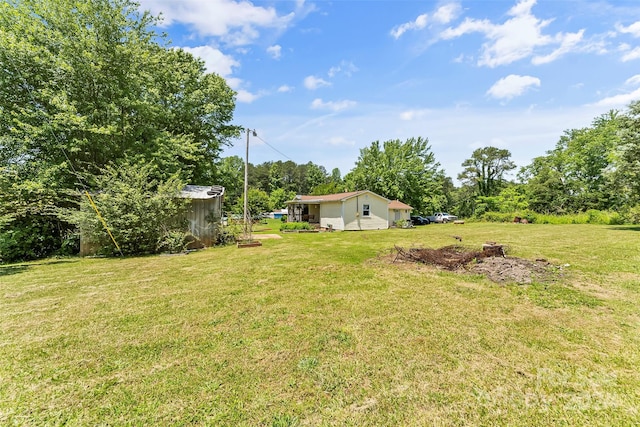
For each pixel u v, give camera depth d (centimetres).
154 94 1220
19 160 846
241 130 1675
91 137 945
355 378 222
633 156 1276
